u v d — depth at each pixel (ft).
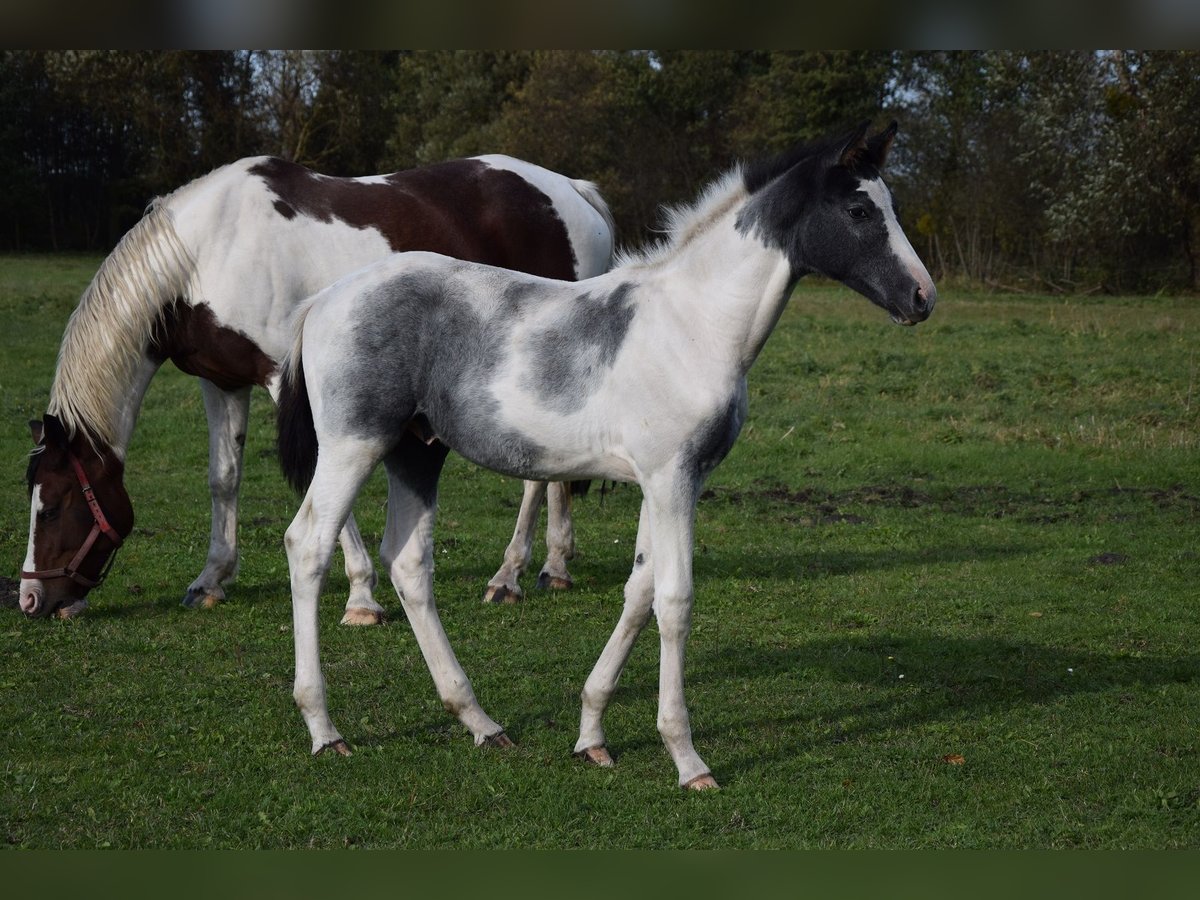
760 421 40.29
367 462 14.71
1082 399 43.01
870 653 19.47
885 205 13.69
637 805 13.70
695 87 120.37
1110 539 27.17
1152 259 100.27
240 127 132.77
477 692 17.52
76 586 20.54
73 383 19.99
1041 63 92.89
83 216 143.43
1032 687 17.85
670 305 13.91
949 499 31.42
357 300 14.71
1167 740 15.70
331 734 15.10
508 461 14.44
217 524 21.91
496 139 126.11
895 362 51.44
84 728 15.72
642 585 14.47
